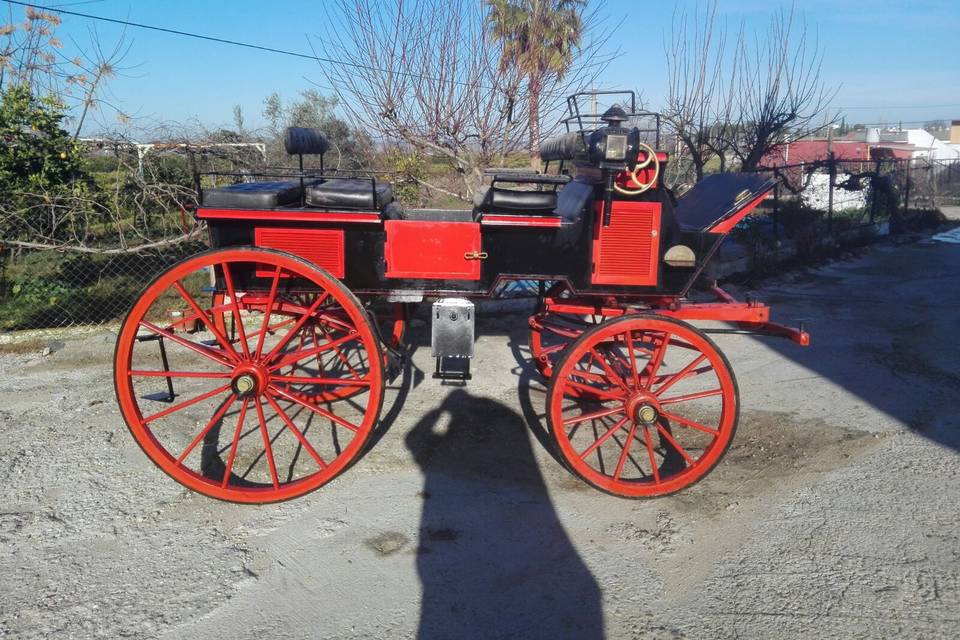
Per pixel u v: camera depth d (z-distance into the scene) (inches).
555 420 145.9
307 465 162.7
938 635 109.3
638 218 146.6
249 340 249.8
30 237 285.1
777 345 265.6
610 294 150.9
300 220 143.3
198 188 146.3
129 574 122.6
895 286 383.6
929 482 158.1
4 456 163.8
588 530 139.4
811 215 538.9
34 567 123.7
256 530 136.9
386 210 160.4
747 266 411.2
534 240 147.5
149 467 160.2
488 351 249.6
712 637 109.7
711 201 162.2
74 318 270.8
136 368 225.9
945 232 653.9
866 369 237.1
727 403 145.0
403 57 309.3
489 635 109.9
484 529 139.1
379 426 184.5
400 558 129.1
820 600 117.8
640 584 122.7
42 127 301.6
